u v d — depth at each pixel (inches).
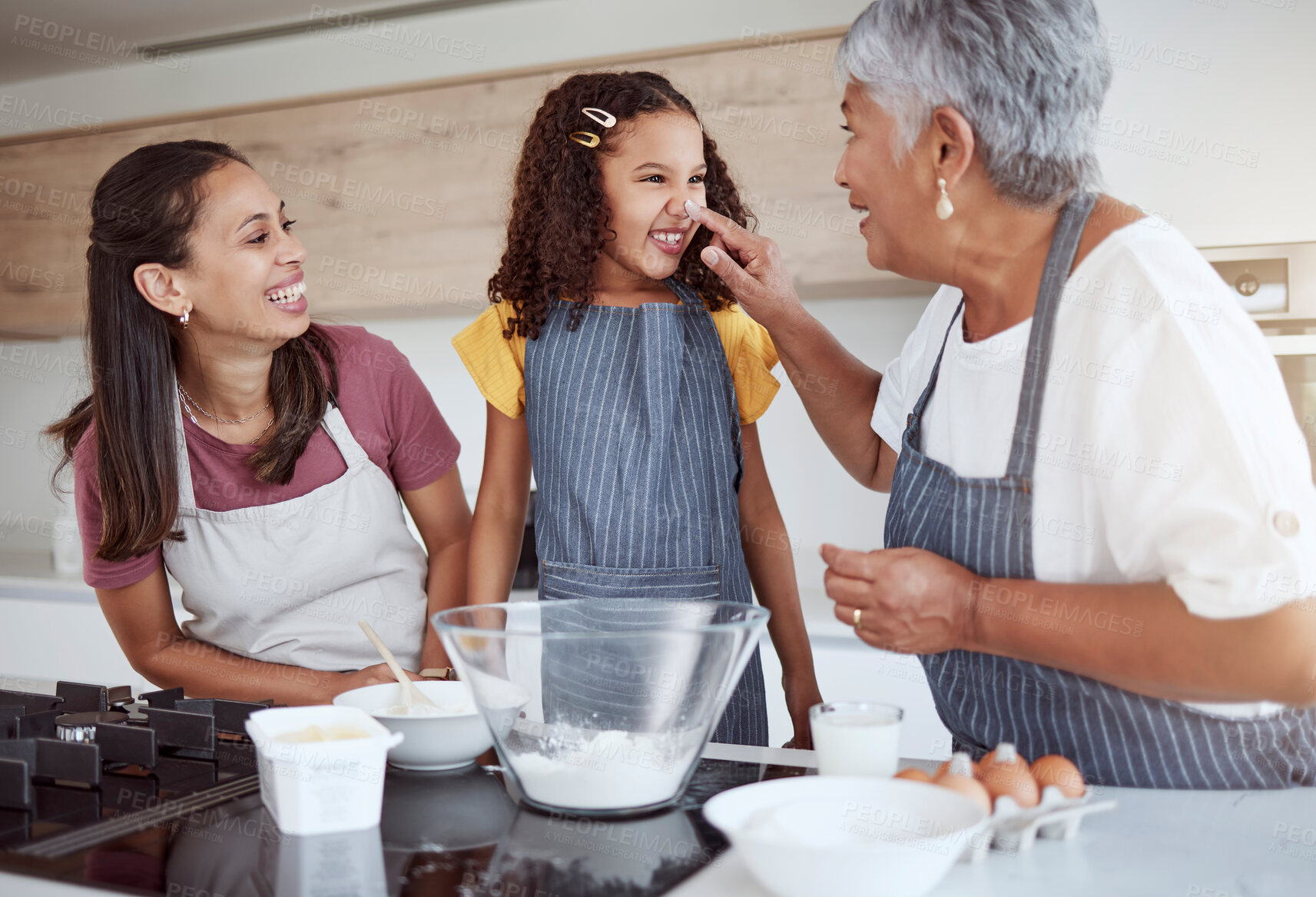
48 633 112.7
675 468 52.3
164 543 56.1
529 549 99.3
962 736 39.0
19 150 120.6
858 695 87.6
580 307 53.1
